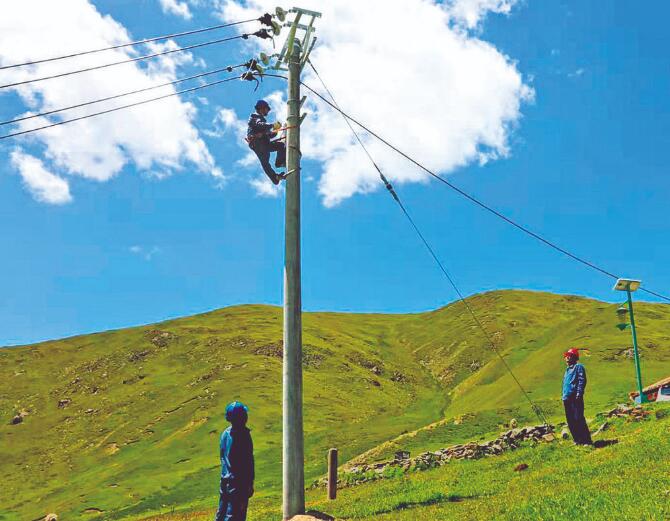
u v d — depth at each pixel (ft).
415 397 500.74
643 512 32.32
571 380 62.34
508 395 343.46
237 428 35.06
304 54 52.13
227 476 34.45
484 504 43.32
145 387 493.77
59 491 323.16
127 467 331.77
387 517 44.86
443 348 636.07
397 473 85.10
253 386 436.35
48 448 413.39
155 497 259.60
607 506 35.04
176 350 572.10
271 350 530.68
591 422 83.92
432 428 199.52
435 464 83.87
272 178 50.08
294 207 49.47
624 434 64.90
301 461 45.73
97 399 494.59
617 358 343.26
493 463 67.05
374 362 579.48
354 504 58.85
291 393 46.42
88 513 252.83
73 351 629.10
